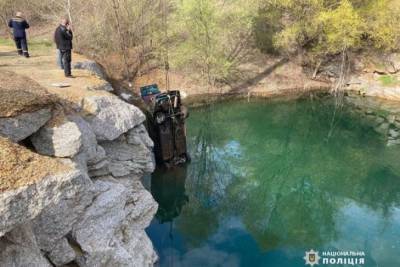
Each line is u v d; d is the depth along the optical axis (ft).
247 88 88.48
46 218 18.21
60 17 80.18
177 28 83.87
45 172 16.56
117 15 79.61
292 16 90.12
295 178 55.62
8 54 58.13
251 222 42.45
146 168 34.91
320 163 60.23
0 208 14.14
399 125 75.31
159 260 34.12
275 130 72.64
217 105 81.10
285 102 84.84
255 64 95.50
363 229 41.27
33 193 15.42
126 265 23.24
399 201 48.52
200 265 33.37
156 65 86.22
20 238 16.42
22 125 21.30
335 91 87.56
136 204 29.58
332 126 74.69
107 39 83.10
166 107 46.44
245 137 69.31
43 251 18.45
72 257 19.69
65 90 33.01
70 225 19.36
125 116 32.40
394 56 88.58
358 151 64.08
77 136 22.63
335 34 82.74
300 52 94.73
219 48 85.25
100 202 23.32
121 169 32.19
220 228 40.91
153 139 48.47
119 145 32.73
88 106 29.99
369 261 34.86
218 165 58.44
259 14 91.71
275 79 92.63
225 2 85.46
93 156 26.73
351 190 51.78
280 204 47.70
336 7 87.20
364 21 85.35
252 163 59.88
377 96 88.63
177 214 44.24
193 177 52.47
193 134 69.00
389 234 40.19
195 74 86.43
